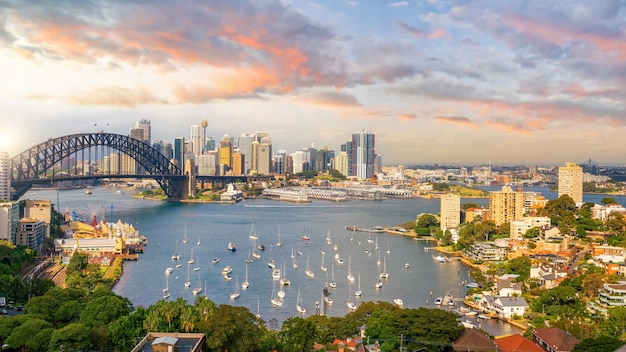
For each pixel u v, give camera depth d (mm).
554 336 175000
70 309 179625
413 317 169000
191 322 149125
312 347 161875
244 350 147750
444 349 164750
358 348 157375
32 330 154875
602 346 154000
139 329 153375
